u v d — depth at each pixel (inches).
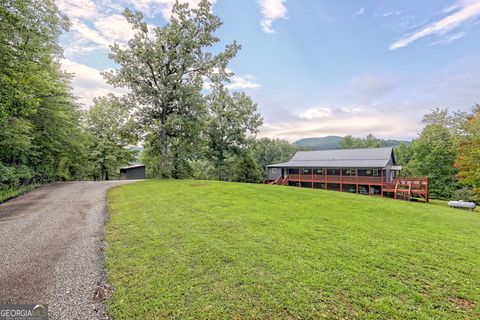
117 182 671.8
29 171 569.9
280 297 116.4
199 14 694.5
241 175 1245.1
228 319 101.9
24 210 316.8
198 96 716.7
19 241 201.6
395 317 102.0
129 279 136.5
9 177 474.0
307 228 229.0
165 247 181.3
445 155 1015.0
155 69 702.5
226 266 149.7
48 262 161.2
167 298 117.5
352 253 169.8
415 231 230.7
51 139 642.2
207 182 611.2
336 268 146.6
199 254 167.8
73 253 176.2
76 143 740.0
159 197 388.2
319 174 1130.7
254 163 1277.1
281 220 256.2
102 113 1122.7
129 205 333.1
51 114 591.5
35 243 197.0
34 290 127.4
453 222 280.8
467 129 697.6
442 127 1078.4
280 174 1284.4
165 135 731.4
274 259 158.9
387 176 984.9
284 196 417.4
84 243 196.7
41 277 141.3
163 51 695.7
